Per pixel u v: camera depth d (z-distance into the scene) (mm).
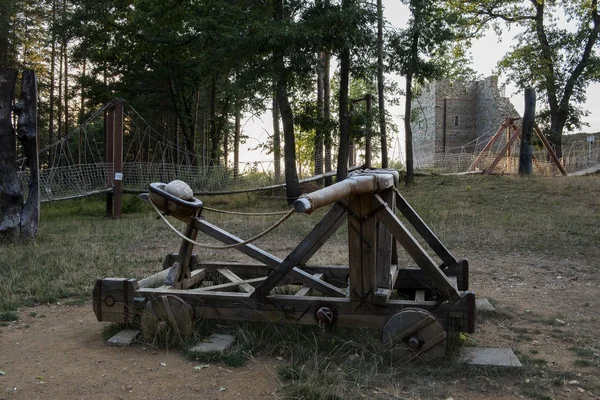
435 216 14398
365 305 4605
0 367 4391
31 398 3785
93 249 10078
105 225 14680
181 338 4805
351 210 4590
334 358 4461
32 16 33281
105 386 3982
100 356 4621
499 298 6824
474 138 48656
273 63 18141
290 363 4312
